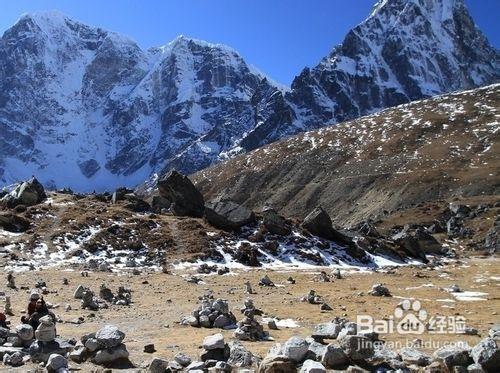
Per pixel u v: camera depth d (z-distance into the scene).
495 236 90.12
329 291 37.91
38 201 70.44
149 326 22.16
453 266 64.75
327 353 14.05
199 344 18.25
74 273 43.16
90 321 23.12
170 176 74.94
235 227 65.56
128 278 41.97
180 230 63.41
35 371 14.11
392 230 118.69
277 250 61.22
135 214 68.88
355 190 199.75
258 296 34.12
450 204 133.25
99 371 14.27
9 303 24.02
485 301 31.84
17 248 51.69
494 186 162.12
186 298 31.78
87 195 83.50
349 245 66.31
